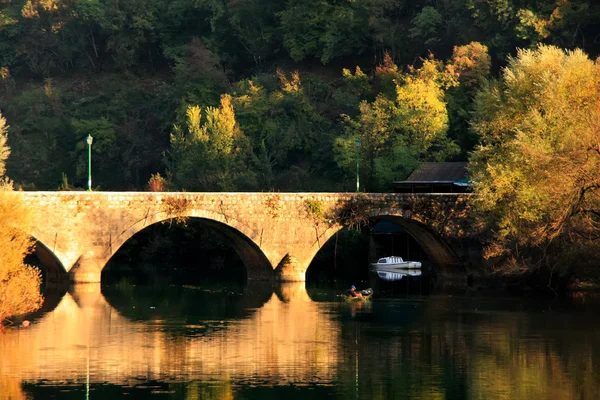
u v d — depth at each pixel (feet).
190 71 456.86
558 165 207.51
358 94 421.59
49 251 235.40
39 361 151.74
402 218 262.26
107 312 205.67
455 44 422.82
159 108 483.10
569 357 157.79
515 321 195.52
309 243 256.73
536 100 238.27
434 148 355.56
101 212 239.30
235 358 156.25
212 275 304.09
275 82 443.73
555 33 388.57
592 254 227.61
